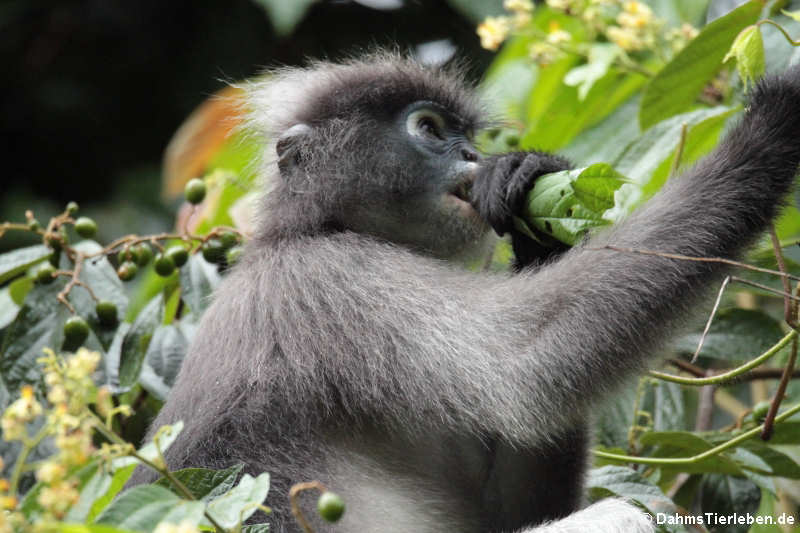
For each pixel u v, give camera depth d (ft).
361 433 27.12
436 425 26.61
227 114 44.06
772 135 26.76
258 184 33.94
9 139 75.77
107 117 74.84
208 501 21.24
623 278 25.98
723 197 26.48
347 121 31.76
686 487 31.04
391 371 26.84
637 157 31.78
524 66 41.96
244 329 28.32
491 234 31.99
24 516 18.12
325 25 67.72
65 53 75.15
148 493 18.42
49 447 29.37
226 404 27.25
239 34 70.28
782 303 39.88
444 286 27.63
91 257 30.48
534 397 25.63
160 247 31.86
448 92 33.04
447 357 26.43
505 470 29.48
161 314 30.99
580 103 37.47
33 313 30.12
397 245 30.78
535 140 37.60
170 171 44.98
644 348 25.67
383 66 33.01
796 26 29.86
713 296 26.11
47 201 68.03
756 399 36.01
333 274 28.25
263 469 26.48
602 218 26.50
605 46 35.01
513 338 26.23
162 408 29.32
